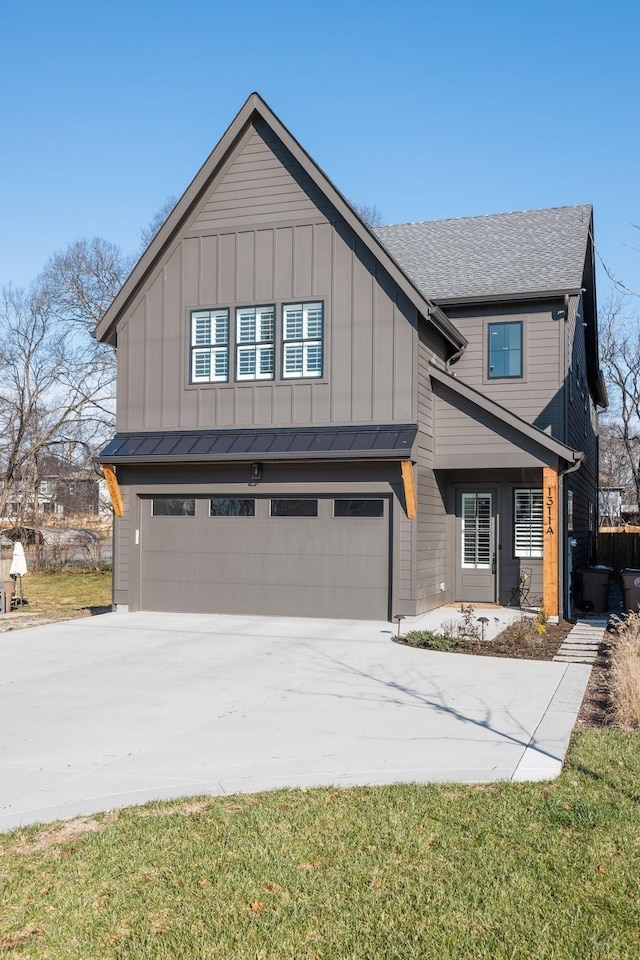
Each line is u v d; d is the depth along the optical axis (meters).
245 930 4.41
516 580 18.08
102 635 14.65
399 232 23.00
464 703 9.42
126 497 17.44
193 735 8.25
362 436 15.64
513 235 21.09
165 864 5.20
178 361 17.41
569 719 8.61
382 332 15.95
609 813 5.91
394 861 5.20
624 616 15.16
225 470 16.64
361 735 8.12
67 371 40.41
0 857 5.36
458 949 4.20
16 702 9.84
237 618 16.33
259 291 16.84
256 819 5.89
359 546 15.93
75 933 4.40
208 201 17.28
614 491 59.56
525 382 18.39
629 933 4.32
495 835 5.57
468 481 18.47
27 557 32.38
